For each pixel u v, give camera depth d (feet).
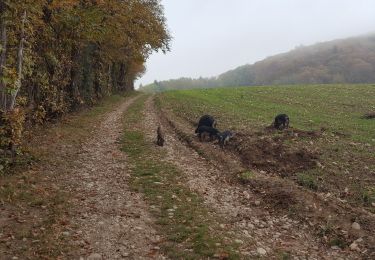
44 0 56.95
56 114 78.54
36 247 29.37
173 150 61.93
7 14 45.47
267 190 43.70
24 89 64.18
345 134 67.77
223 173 50.80
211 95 144.46
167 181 46.50
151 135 72.84
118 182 45.62
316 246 33.14
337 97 123.34
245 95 138.92
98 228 33.58
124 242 31.53
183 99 134.82
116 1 89.51
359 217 36.70
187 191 43.42
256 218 37.96
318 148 58.08
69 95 94.12
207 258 29.48
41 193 39.70
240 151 58.59
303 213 37.99
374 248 31.86
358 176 47.14
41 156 51.34
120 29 101.81
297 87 160.66
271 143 60.13
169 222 35.27
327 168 49.70
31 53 61.26
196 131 66.95
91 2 81.92
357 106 104.17
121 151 59.93
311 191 42.86
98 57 127.54
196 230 33.63
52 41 74.69
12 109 47.57
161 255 29.86
